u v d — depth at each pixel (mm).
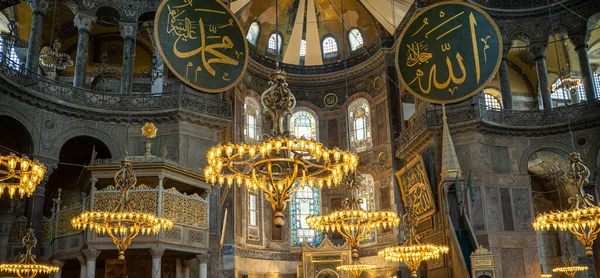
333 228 13234
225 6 19094
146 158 15336
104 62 23719
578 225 12320
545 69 20922
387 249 14406
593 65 25984
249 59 23594
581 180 11945
